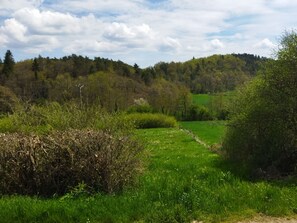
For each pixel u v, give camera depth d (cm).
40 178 965
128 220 781
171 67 12600
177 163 1778
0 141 999
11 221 775
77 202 866
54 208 809
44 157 971
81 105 1534
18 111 1582
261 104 1461
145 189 993
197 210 823
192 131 4869
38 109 1576
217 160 1794
